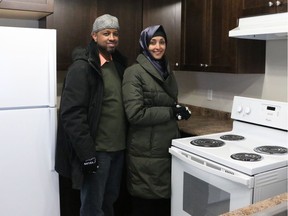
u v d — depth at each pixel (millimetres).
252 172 1544
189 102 3254
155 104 2039
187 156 1886
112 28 1995
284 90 2305
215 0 2404
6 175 1960
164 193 2092
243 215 986
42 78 1993
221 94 2844
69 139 1908
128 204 2637
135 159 2074
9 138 1940
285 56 2277
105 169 2047
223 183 1667
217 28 2406
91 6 2652
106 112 2006
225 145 1959
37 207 2092
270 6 1972
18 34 1894
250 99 2207
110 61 2084
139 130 2043
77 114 1843
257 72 2396
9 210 1998
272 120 2043
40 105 2010
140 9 2834
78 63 1876
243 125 2258
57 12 2529
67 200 2516
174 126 2115
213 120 2768
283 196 1120
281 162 1646
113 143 2041
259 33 1864
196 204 1869
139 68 2023
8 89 1900
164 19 2867
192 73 3174
